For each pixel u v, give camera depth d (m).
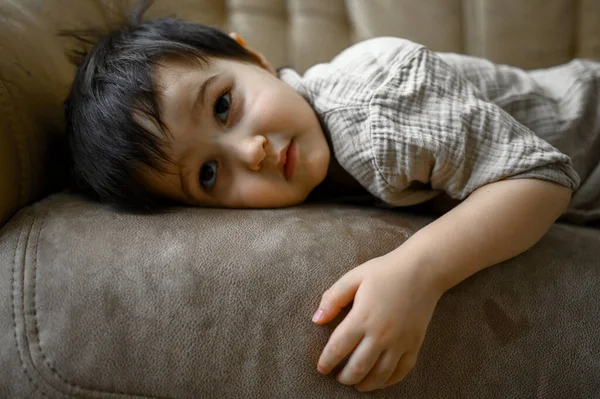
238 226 0.61
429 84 0.67
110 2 1.02
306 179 0.73
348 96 0.71
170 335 0.54
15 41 0.77
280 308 0.55
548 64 1.10
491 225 0.58
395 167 0.65
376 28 1.13
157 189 0.74
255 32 1.14
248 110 0.71
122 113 0.70
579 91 0.82
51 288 0.55
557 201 0.61
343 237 0.60
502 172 0.61
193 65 0.73
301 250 0.58
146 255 0.57
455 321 0.56
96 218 0.63
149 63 0.71
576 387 0.55
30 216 0.64
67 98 0.79
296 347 0.54
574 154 0.80
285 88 0.75
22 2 0.86
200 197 0.75
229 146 0.70
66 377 0.53
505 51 1.10
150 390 0.53
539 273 0.60
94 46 0.81
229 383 0.53
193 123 0.70
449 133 0.63
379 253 0.59
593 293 0.59
